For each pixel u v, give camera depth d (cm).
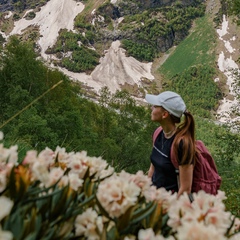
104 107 4688
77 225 138
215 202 150
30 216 126
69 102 3825
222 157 1552
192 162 307
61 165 188
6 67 3934
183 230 113
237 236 151
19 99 3541
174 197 165
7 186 131
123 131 4406
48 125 3497
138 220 140
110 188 140
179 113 324
